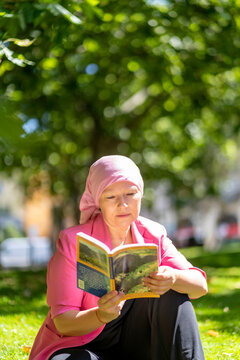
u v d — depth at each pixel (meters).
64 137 14.22
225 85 11.95
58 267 2.70
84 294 2.76
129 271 2.47
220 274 11.09
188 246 32.19
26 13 3.82
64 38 4.62
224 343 4.14
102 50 10.66
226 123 14.01
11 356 3.77
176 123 13.73
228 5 8.74
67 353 2.58
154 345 2.65
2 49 3.83
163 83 11.23
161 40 9.61
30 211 46.56
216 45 9.73
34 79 9.30
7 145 1.45
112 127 13.91
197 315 5.85
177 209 30.67
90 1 4.49
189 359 2.55
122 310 2.81
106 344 2.87
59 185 16.38
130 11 8.96
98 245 2.44
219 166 23.11
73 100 12.70
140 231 3.02
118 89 13.28
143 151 15.72
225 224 36.44
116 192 2.77
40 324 5.30
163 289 2.54
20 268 19.33
